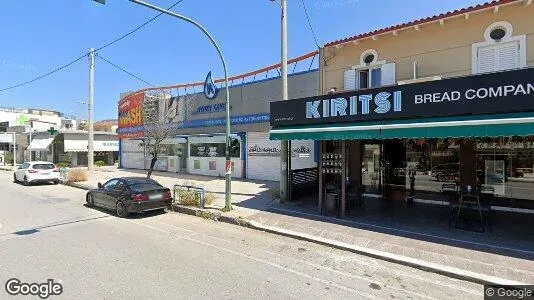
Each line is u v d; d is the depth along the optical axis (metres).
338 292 5.31
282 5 12.21
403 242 7.59
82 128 46.97
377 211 10.62
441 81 7.73
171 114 24.11
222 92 20.86
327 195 10.54
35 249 7.24
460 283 5.79
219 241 8.16
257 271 6.14
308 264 6.62
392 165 12.80
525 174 10.06
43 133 38.66
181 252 7.18
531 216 9.60
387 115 8.56
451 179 11.29
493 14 10.02
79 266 6.20
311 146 16.17
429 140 11.83
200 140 22.62
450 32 10.74
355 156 13.49
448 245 7.29
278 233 8.87
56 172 21.06
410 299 5.12
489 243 7.32
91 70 26.38
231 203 12.11
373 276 6.05
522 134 6.54
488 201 8.80
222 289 5.28
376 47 12.22
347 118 9.31
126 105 29.42
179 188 12.80
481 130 7.00
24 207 12.72
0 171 33.34
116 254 6.95
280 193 12.44
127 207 10.76
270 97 18.20
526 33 9.55
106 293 5.03
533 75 6.60
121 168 30.22
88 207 12.73
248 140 19.61
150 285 5.36
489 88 7.08
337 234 8.37
